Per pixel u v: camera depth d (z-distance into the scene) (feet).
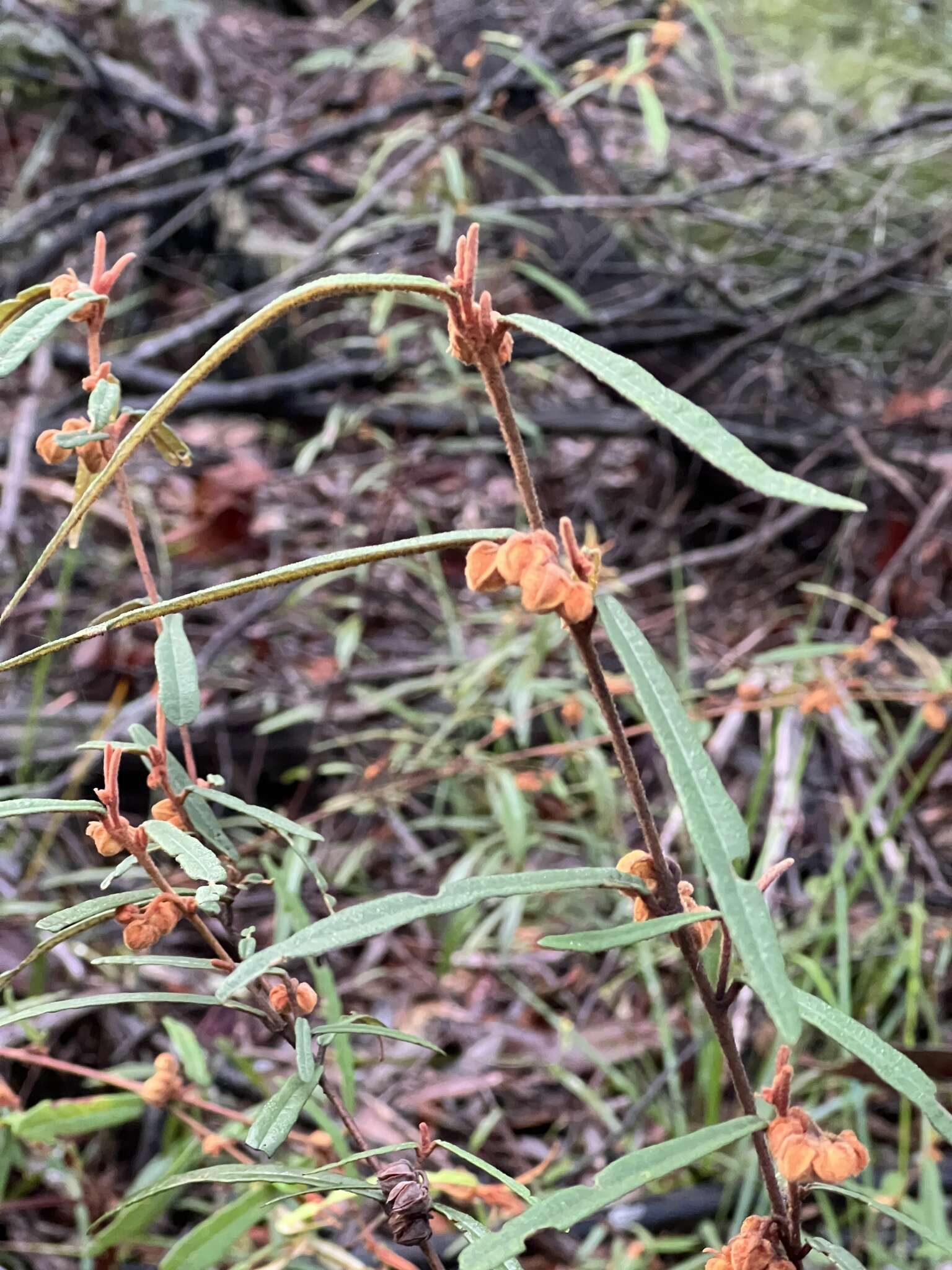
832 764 3.17
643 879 0.80
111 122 4.85
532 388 4.35
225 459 4.20
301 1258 1.78
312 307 4.74
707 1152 0.72
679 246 4.67
